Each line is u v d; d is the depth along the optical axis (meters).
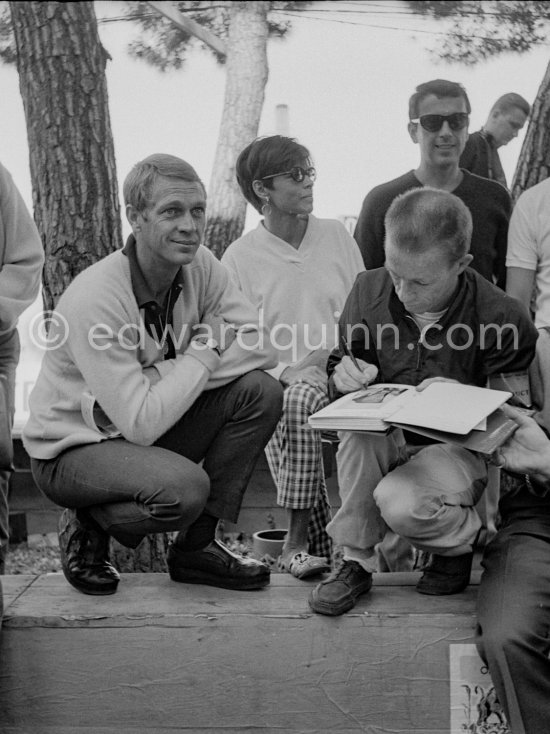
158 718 2.41
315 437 2.79
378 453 2.48
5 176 2.64
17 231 2.67
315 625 2.38
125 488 2.39
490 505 2.87
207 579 2.60
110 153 3.52
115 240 3.52
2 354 2.68
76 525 2.56
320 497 3.19
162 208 2.36
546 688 2.12
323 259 3.37
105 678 2.41
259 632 2.38
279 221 3.33
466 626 2.35
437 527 2.37
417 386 2.42
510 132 4.02
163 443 2.60
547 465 2.28
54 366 2.52
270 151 3.23
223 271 2.69
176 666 2.40
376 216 3.56
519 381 2.49
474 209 3.49
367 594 2.52
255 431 2.54
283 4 4.55
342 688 2.38
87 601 2.49
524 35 4.39
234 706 2.40
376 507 2.51
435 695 2.37
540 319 3.24
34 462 2.59
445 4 4.43
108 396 2.39
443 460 2.45
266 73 4.57
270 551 3.82
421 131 3.48
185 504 2.37
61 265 3.45
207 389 2.57
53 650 2.41
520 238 3.30
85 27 3.43
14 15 3.44
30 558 4.27
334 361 2.65
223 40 4.57
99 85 3.47
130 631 2.40
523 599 2.18
